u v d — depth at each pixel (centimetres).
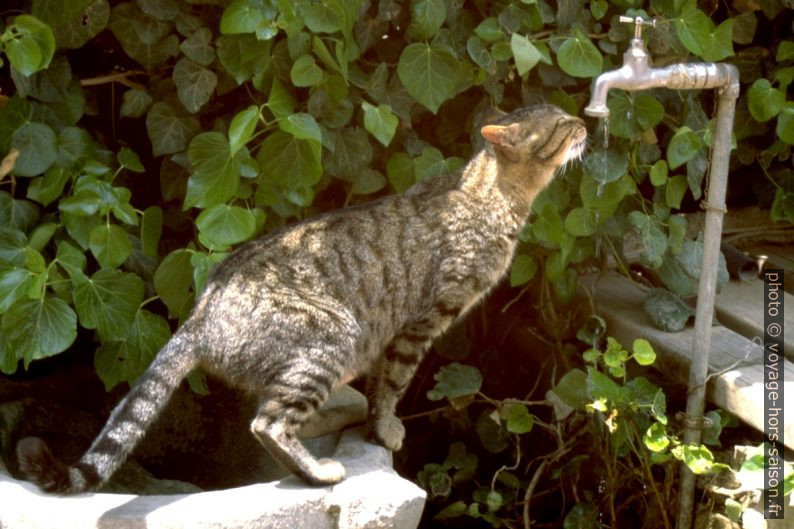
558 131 424
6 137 406
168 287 420
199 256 410
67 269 395
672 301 490
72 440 441
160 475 460
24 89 401
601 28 485
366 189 464
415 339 420
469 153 496
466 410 535
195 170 413
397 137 479
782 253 584
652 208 494
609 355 447
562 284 500
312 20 411
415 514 369
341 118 441
